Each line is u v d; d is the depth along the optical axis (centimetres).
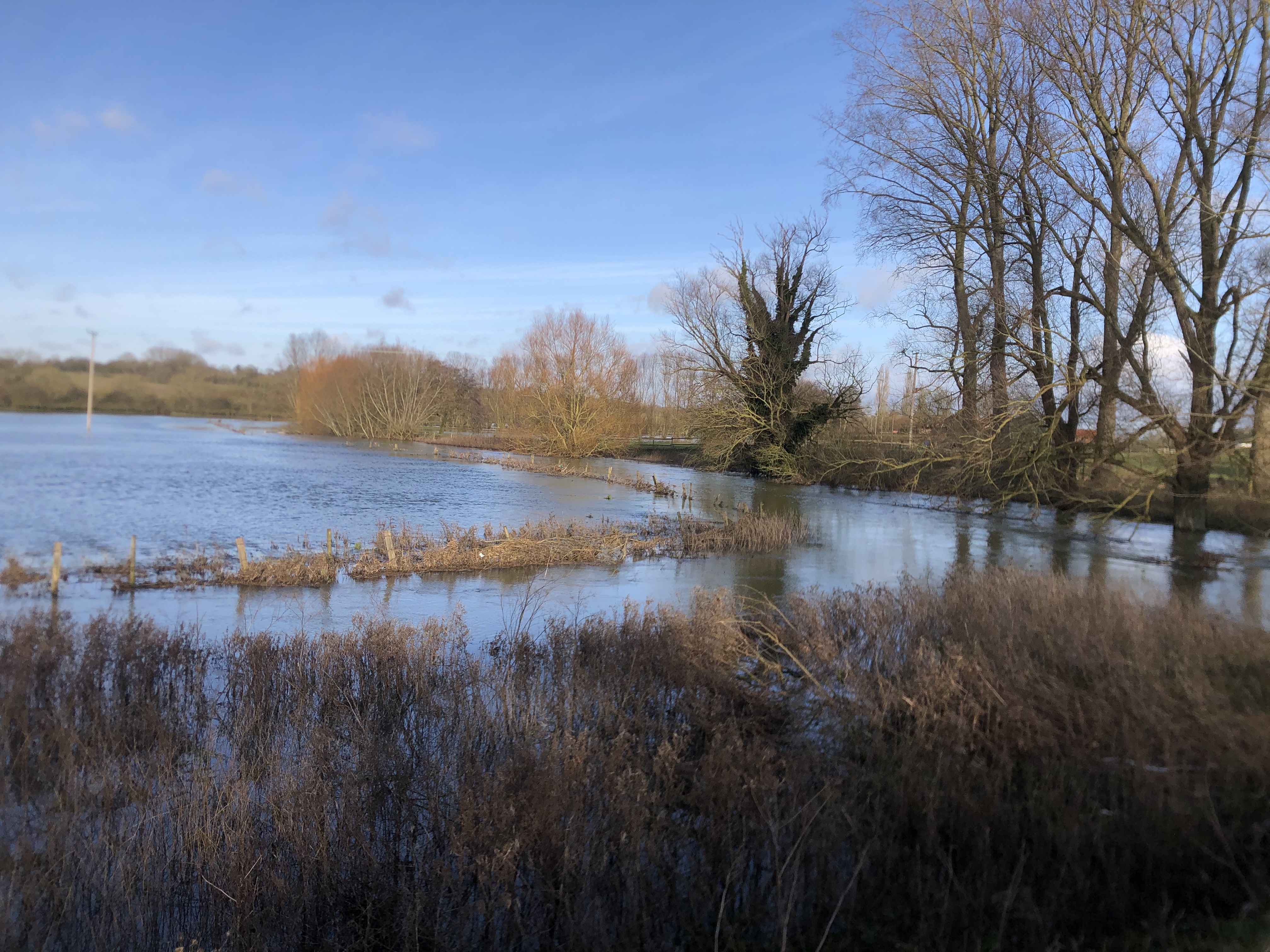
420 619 1359
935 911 464
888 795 592
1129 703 667
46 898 539
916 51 2758
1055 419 2231
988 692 711
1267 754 566
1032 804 536
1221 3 1964
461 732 764
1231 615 1123
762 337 4125
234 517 2719
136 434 7538
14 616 1299
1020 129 2609
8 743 713
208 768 701
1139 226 2112
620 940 486
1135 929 448
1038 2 2211
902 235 3048
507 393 7325
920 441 2997
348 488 3750
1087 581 1338
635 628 1045
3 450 5091
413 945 500
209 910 548
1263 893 452
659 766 653
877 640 949
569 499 3416
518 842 528
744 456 4569
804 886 502
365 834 595
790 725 772
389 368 8856
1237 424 1808
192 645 1048
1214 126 2008
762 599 1424
